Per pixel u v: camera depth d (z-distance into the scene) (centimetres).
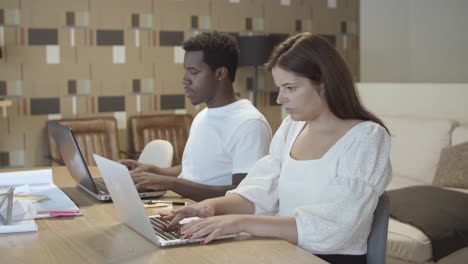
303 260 140
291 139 185
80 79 475
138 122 484
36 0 456
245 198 185
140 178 216
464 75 525
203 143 245
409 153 421
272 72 169
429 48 550
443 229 309
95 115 482
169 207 200
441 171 390
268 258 141
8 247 152
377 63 582
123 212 169
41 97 464
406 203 334
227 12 523
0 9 446
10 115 457
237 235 160
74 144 207
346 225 156
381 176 162
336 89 164
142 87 497
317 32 562
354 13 578
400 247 305
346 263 164
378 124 168
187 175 251
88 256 144
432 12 544
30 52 458
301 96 165
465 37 520
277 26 544
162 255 144
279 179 181
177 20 504
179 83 510
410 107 467
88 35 475
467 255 318
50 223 176
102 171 172
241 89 540
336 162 164
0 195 173
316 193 166
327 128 171
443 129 413
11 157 461
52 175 262
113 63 485
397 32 570
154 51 498
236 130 236
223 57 240
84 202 206
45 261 141
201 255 144
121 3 483
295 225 159
